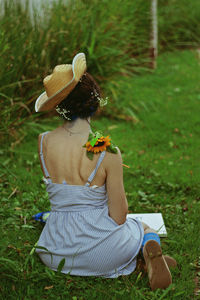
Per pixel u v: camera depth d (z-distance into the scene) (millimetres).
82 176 2439
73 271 2543
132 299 2436
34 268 2646
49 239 2590
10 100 4223
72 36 5219
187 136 4953
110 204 2510
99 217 2486
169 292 2521
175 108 5707
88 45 5469
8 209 3311
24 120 4555
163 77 6734
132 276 2643
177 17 8414
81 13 5543
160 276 2484
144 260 2713
